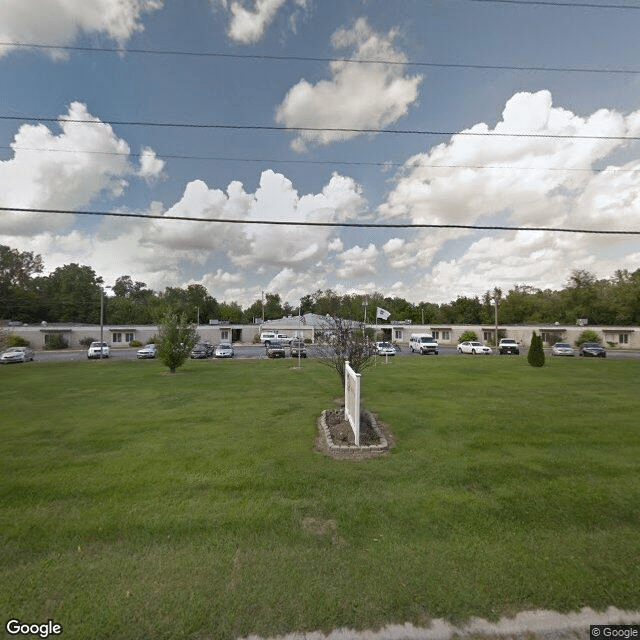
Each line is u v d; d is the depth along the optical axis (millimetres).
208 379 15664
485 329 49469
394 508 4043
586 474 5004
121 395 11586
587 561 3066
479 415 8383
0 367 22281
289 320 54000
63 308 61844
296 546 3318
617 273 55094
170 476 5000
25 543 3408
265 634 2373
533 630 2426
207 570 2975
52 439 6742
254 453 5918
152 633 2375
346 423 7457
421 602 2617
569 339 45094
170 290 78125
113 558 3160
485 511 3965
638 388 12469
